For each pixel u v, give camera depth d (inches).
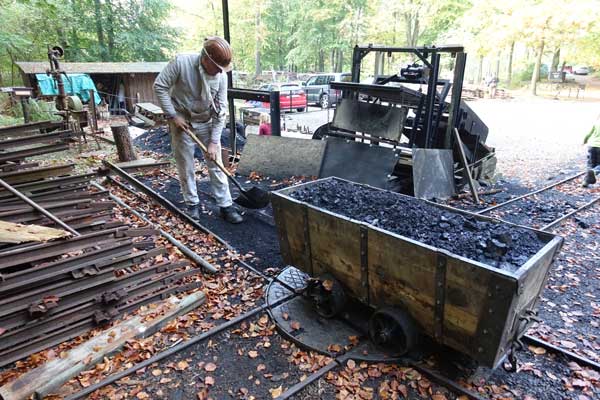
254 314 130.2
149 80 786.2
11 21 715.4
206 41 170.7
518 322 93.0
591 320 131.6
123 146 310.5
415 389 101.7
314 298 128.2
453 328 95.6
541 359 112.3
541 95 1002.7
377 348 113.1
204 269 155.7
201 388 101.8
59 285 114.2
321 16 1181.7
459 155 275.4
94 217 145.9
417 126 270.1
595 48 897.5
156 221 203.2
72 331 115.6
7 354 104.3
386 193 139.1
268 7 1390.3
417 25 1059.3
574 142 461.1
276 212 134.3
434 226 111.7
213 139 194.7
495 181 300.4
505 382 103.7
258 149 303.9
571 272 162.4
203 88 178.2
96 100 657.6
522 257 95.6
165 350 113.3
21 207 132.1
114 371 105.9
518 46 1401.3
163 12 1143.0
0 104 500.7
